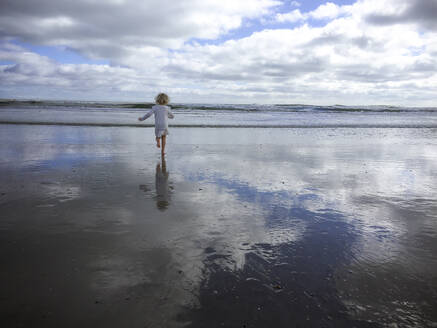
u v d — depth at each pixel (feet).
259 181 14.87
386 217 10.16
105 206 10.66
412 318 5.23
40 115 53.21
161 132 22.65
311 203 11.56
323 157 22.16
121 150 23.65
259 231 8.75
